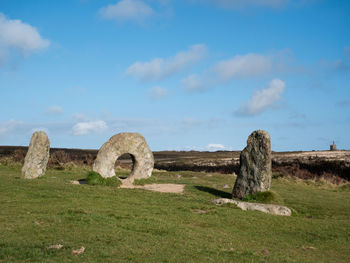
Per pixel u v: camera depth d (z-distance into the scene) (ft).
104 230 35.42
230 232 40.55
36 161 76.64
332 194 85.87
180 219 44.29
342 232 44.78
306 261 31.68
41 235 32.07
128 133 82.84
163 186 81.41
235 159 218.79
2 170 98.63
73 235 32.89
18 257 26.22
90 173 77.00
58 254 27.40
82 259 26.76
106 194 60.18
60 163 117.70
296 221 49.39
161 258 28.63
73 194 56.54
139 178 84.23
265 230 43.11
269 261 30.53
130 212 45.91
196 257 29.81
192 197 64.85
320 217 56.34
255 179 65.77
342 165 137.80
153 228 38.11
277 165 147.84
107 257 27.81
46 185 64.03
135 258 28.14
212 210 52.11
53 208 44.16
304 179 117.50
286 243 38.09
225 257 30.53
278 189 88.43
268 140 66.23
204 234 37.68
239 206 56.49
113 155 78.84
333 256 34.91
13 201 47.57
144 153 84.43
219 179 104.42
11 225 34.50
